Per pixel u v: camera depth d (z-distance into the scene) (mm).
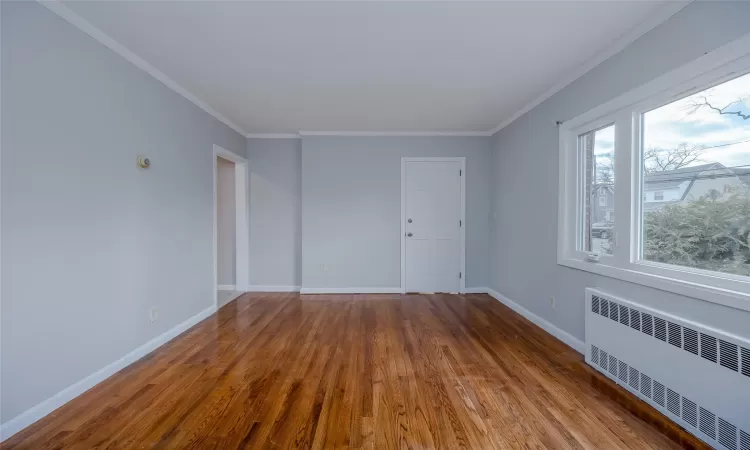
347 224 4949
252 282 5102
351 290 4973
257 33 2287
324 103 3697
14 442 1684
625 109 2348
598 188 2719
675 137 2037
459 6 1982
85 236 2203
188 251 3439
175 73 2941
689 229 1955
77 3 1966
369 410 1975
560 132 3072
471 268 4992
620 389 2182
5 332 1729
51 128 1969
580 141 2939
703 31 1787
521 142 3904
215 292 3992
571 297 2951
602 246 2672
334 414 1937
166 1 1941
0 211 1711
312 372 2455
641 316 2035
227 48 2498
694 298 1822
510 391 2178
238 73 2930
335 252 4961
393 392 2174
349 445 1681
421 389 2211
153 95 2873
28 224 1843
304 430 1794
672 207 2061
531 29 2223
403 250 4973
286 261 5109
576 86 2871
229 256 5137
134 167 2652
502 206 4484
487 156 4949
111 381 2309
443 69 2834
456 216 4973
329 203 4938
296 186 5086
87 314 2213
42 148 1917
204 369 2498
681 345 1769
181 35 2320
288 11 2033
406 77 2994
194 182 3551
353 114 4078
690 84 1873
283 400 2080
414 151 4930
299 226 5098
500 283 4551
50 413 1930
